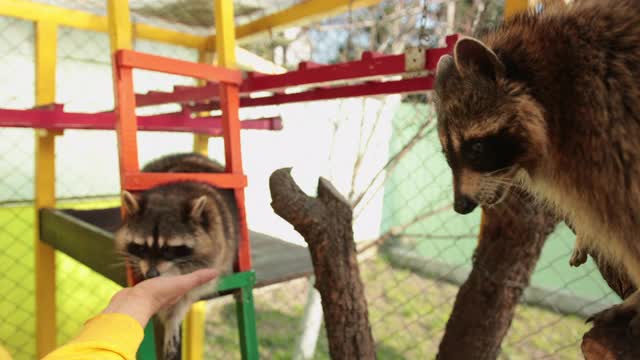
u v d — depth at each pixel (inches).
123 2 28.5
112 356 12.1
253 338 32.7
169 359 30.8
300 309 75.6
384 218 98.3
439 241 84.0
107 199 63.2
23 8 48.6
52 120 40.8
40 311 51.2
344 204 27.6
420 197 87.3
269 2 52.2
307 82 32.0
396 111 87.8
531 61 16.3
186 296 30.1
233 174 32.4
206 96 39.9
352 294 27.8
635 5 15.2
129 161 28.8
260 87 35.6
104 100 62.7
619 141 14.4
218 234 32.7
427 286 79.2
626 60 14.5
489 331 27.9
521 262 26.9
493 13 53.3
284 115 84.7
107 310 14.9
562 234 64.6
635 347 14.4
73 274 59.6
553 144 16.2
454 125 17.9
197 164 42.1
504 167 17.5
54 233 45.3
